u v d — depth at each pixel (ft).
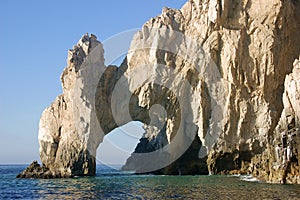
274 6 231.30
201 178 196.24
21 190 158.40
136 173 252.42
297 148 150.82
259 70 229.66
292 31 236.84
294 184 148.87
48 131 249.14
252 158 214.48
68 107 247.09
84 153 234.17
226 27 240.12
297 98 157.89
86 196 132.36
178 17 260.01
